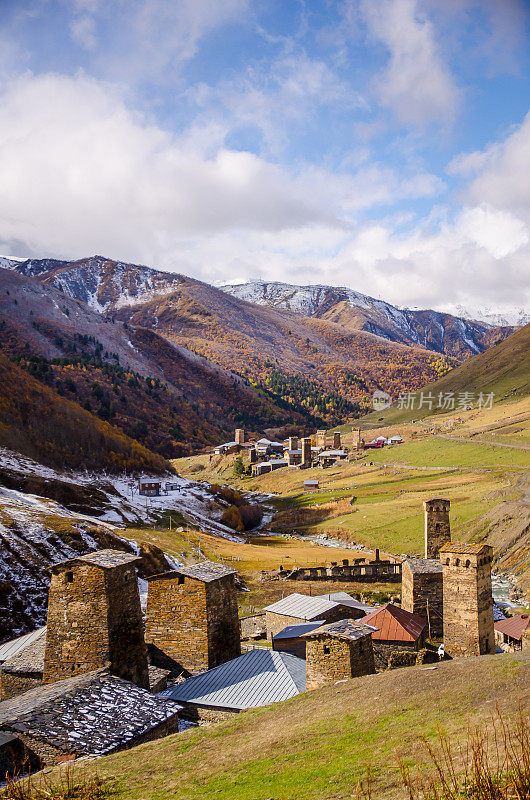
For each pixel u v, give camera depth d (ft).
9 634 199.00
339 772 57.93
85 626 98.53
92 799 62.95
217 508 537.65
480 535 366.22
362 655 95.86
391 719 69.97
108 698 87.40
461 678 78.07
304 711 81.20
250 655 113.29
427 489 531.09
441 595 169.68
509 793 42.47
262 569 347.36
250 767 65.62
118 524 397.19
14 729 77.20
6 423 513.86
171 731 86.94
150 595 116.67
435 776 50.39
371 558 359.25
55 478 451.53
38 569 236.02
